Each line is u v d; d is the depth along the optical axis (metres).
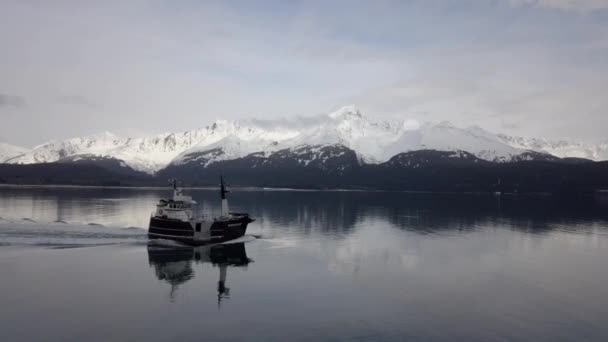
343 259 61.38
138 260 58.91
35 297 42.06
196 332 34.06
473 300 42.34
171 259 60.00
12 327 34.75
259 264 57.66
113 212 119.50
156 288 45.69
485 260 61.03
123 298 42.16
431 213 137.38
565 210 150.25
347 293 44.44
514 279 50.31
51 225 82.62
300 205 171.12
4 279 47.94
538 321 36.91
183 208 77.94
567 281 49.56
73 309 38.84
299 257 62.50
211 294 43.78
